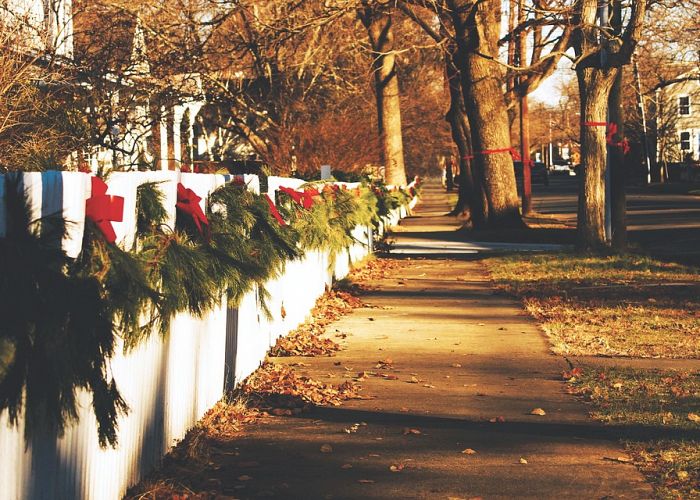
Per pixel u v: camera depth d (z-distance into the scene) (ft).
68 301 13.21
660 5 76.07
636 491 19.04
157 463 19.62
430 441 22.80
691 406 26.02
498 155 93.86
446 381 29.71
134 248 17.48
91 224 14.79
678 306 45.68
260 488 19.19
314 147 96.37
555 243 84.43
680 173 258.16
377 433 23.53
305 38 100.32
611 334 38.24
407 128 183.42
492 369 31.65
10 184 12.84
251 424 24.21
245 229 26.27
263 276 24.97
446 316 43.60
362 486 19.42
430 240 89.97
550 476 20.06
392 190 115.14
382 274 62.23
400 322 41.75
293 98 111.24
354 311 45.09
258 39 90.38
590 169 72.38
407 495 18.86
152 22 70.90
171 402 20.65
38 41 50.14
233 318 26.84
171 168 78.48
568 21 69.56
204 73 76.69
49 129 39.55
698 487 19.15
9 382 12.19
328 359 32.96
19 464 12.82
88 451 15.42
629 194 196.75
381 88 126.00
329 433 23.48
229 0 77.82
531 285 55.26
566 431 23.71
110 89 59.93
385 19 120.47
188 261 18.93
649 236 91.20
